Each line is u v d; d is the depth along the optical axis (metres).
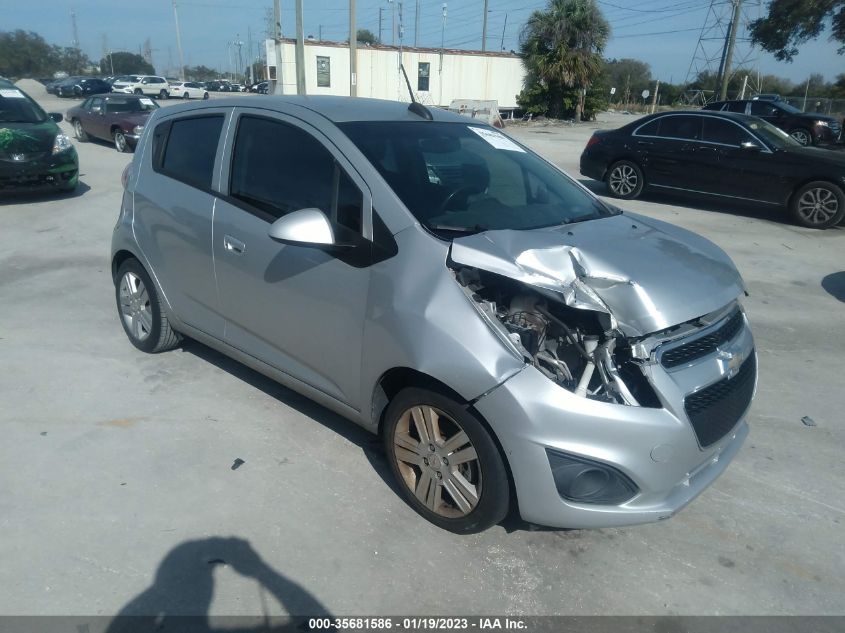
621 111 53.72
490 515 2.86
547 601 2.71
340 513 3.16
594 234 3.20
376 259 3.01
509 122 36.12
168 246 4.20
